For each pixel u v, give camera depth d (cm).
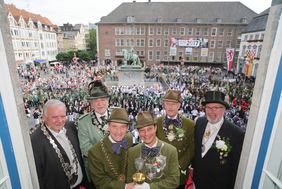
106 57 4756
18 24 4078
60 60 5172
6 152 191
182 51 4497
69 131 309
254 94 224
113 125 252
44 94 1939
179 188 347
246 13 4416
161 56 4606
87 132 324
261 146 215
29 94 1983
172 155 244
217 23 4309
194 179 323
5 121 189
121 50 4669
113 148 265
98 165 267
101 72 3134
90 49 7169
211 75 3481
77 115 1430
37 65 4575
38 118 1420
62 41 6344
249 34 3681
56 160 276
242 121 1306
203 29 4391
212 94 285
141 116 231
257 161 222
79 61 5281
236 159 275
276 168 200
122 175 270
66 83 2512
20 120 204
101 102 320
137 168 243
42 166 270
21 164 208
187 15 4509
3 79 183
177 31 4450
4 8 177
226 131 287
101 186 263
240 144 276
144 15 4572
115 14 4647
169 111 328
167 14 4553
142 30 4503
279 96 191
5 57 182
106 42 4662
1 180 186
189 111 1557
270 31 196
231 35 4366
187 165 342
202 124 316
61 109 274
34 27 4625
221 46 4444
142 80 2520
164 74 3391
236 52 4428
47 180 272
